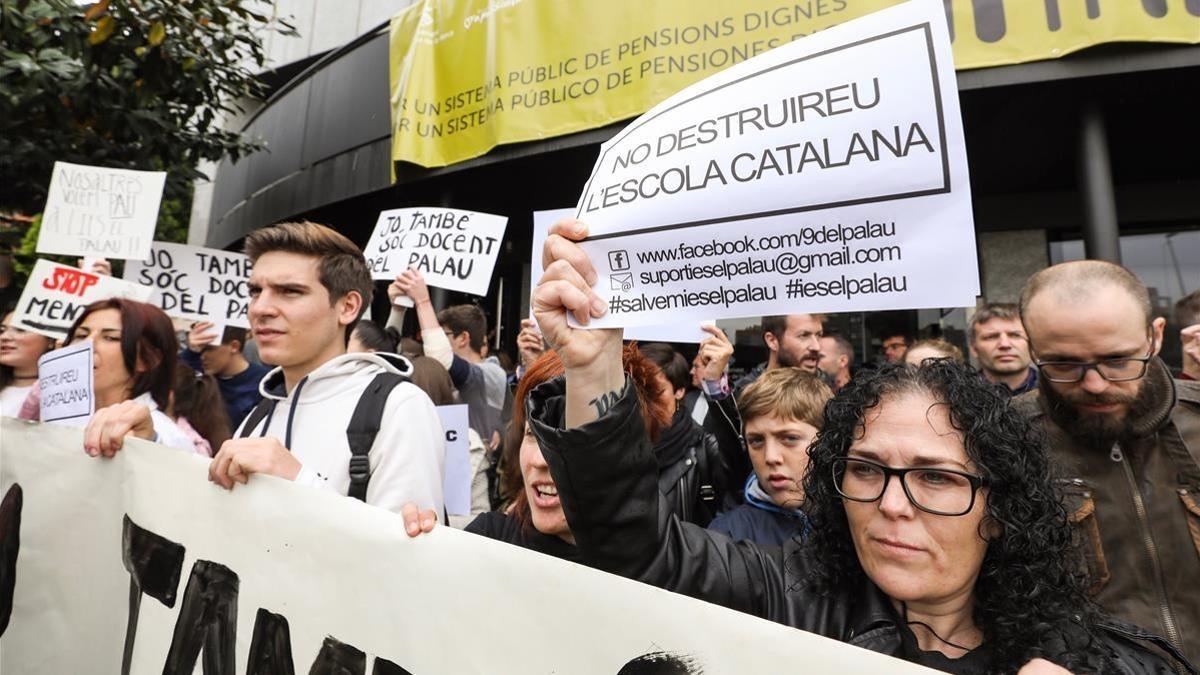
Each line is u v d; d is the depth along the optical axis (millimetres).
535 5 4156
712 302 951
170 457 1333
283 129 6508
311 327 1663
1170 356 4859
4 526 1596
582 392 1014
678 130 1018
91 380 1680
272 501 1171
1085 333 1354
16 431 1628
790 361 2975
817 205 890
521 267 7020
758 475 1801
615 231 1026
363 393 1584
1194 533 1363
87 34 3766
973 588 925
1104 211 3381
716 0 3586
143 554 1336
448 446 2025
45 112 3807
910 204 841
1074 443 1486
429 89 4672
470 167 4496
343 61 5672
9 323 2637
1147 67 3016
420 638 981
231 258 3170
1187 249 4859
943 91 838
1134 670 875
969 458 867
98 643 1396
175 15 3986
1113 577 1418
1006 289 5055
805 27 3385
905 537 867
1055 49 3086
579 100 3984
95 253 2643
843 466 952
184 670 1216
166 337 1925
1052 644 860
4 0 3369
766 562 1077
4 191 4254
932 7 853
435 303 5523
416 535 1021
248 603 1166
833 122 894
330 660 1060
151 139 4172
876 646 904
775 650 732
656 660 798
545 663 871
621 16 3850
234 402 3412
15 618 1539
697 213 968
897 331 5281
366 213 6207
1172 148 4246
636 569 1007
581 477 976
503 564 930
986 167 4531
